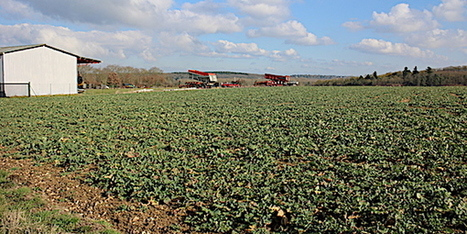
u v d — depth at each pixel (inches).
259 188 345.1
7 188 368.5
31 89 1595.7
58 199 343.9
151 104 1193.4
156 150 510.3
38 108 1044.5
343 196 318.0
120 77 3398.1
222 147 523.2
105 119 826.2
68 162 461.4
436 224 263.9
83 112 956.0
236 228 276.4
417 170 392.5
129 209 318.3
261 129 663.1
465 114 828.6
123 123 764.6
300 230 269.1
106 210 319.0
